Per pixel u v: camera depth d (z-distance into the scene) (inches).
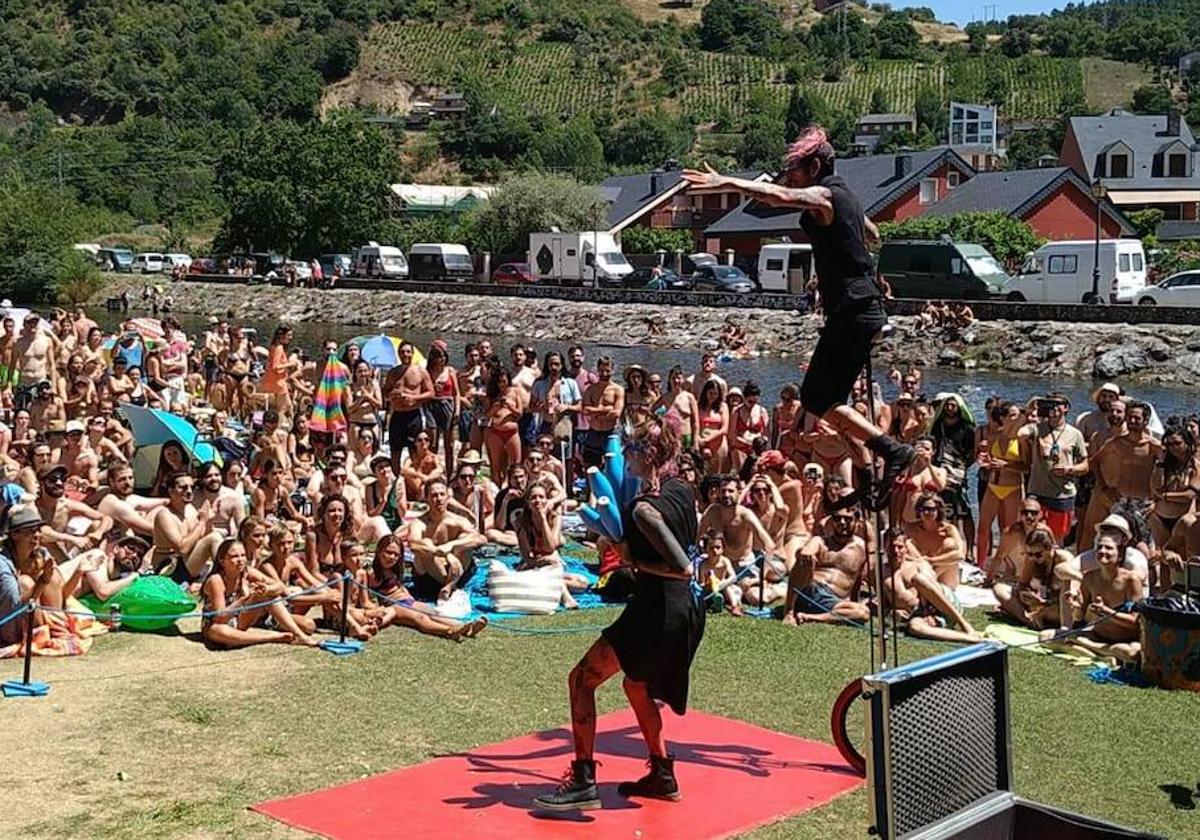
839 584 469.1
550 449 635.5
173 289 3122.5
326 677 391.9
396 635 441.1
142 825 281.3
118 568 455.8
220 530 491.5
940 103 6860.2
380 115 6968.5
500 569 485.4
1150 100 6392.7
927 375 1573.6
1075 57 7564.0
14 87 7062.0
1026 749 340.8
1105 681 399.5
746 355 1768.0
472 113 6333.7
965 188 2674.7
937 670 238.8
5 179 3363.7
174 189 5088.6
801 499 538.6
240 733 341.7
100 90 6998.0
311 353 1963.6
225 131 6176.2
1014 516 559.5
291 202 3464.6
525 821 285.7
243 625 423.5
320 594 434.3
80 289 3105.3
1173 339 1521.9
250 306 2896.2
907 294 1957.4
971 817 242.4
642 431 294.4
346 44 7628.0
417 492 601.6
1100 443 538.9
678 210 3253.0
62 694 368.5
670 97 7381.9
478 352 792.3
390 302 2674.7
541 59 7815.0
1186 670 389.4
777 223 2817.4
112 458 600.4
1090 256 1781.5
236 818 286.0
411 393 663.1
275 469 553.0
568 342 2172.7
